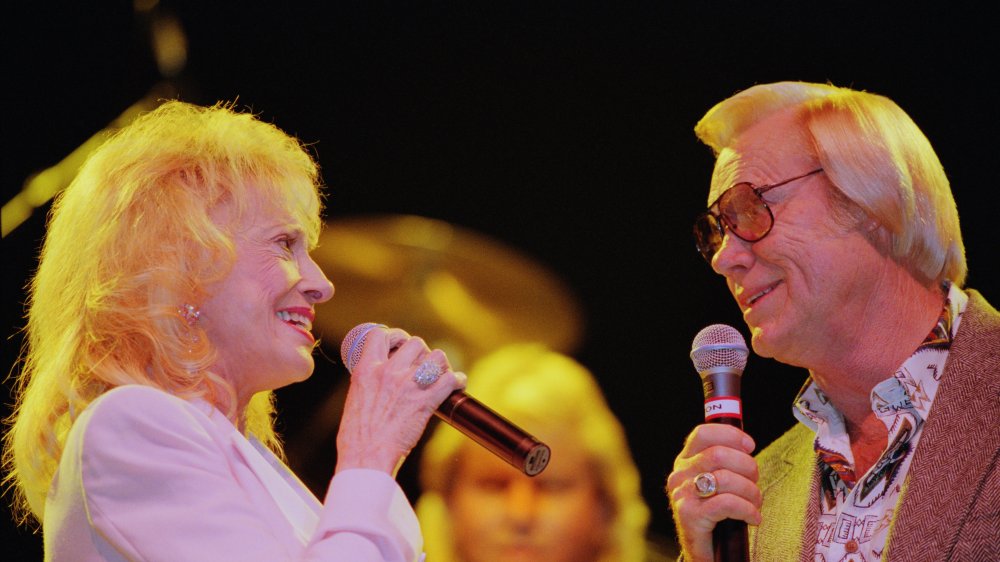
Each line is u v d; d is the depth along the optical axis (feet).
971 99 28.19
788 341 15.28
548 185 32.94
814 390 16.08
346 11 32.81
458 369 25.22
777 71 30.89
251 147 14.84
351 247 25.22
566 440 19.69
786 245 15.15
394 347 14.90
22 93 30.76
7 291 29.17
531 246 32.68
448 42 33.12
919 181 14.89
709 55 31.78
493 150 33.19
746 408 30.01
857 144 14.99
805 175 15.39
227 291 14.03
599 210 32.60
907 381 14.43
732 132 16.69
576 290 32.32
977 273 27.20
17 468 13.94
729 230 15.74
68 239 14.30
